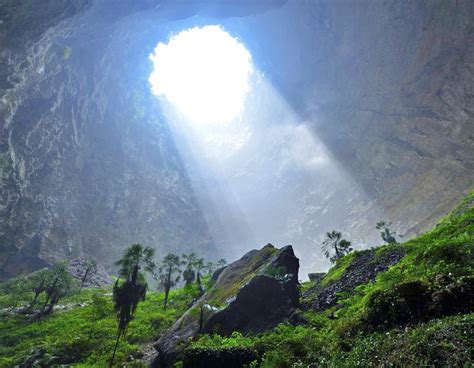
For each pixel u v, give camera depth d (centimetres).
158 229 15600
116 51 12075
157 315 4462
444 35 12119
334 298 2202
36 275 8269
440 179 12400
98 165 13212
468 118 11844
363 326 980
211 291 2997
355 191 16100
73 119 11612
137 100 15412
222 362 1202
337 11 14188
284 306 2036
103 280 9462
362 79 15362
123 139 14588
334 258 7031
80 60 10869
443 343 649
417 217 12725
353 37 14688
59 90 10531
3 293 7181
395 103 14238
